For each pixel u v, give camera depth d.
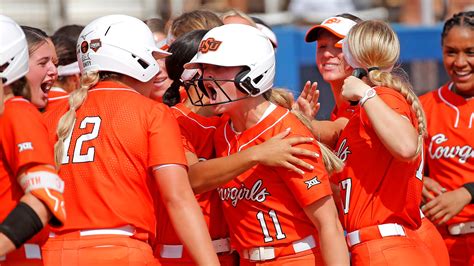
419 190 16.73
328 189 15.27
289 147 15.04
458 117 20.50
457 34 20.20
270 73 15.48
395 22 39.47
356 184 16.50
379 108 15.62
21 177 13.43
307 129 15.73
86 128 15.07
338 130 18.19
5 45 13.76
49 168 13.52
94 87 15.49
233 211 16.02
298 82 30.52
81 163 14.91
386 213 16.30
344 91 16.03
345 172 16.70
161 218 16.80
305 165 15.06
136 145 14.88
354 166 16.55
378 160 16.28
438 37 32.34
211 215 17.00
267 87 15.55
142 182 15.04
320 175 15.23
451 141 20.44
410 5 38.91
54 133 15.37
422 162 16.86
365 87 15.81
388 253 16.16
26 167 13.38
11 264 13.74
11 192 13.70
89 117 15.14
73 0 39.97
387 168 16.27
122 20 15.59
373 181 16.36
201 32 17.44
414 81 32.09
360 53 16.64
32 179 13.30
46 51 16.00
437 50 32.31
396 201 16.34
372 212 16.33
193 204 14.82
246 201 15.73
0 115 13.61
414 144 15.48
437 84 32.44
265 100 15.84
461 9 38.97
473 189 19.66
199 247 14.64
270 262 15.73
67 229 14.86
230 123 16.27
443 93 20.97
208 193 16.98
